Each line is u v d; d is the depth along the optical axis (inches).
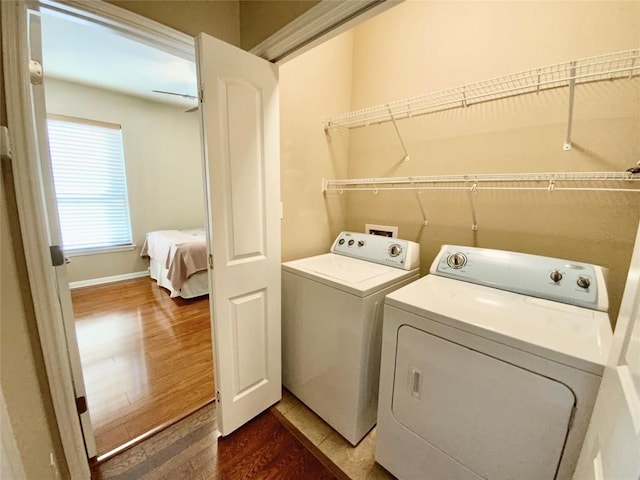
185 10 50.8
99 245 158.1
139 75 130.7
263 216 59.9
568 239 55.4
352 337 56.1
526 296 49.0
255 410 65.4
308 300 64.3
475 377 39.9
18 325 39.2
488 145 63.0
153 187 172.9
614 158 49.7
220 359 56.6
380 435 52.8
